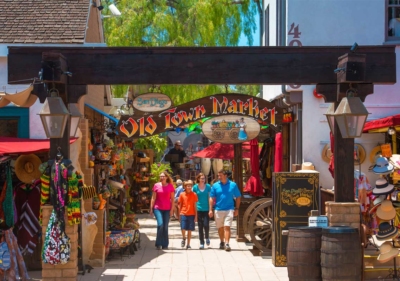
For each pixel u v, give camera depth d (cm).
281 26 1472
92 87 1538
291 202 1202
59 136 939
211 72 1009
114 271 1177
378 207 1057
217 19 2345
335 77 1012
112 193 1432
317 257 948
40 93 991
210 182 2666
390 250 1027
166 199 1494
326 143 1387
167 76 1007
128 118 1267
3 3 1383
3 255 1015
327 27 1409
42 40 1262
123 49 1005
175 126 1273
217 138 1356
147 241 1625
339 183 996
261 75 1011
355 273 926
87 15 1358
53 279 983
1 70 1260
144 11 2298
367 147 1395
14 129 1265
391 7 1425
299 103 1405
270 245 1363
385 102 1395
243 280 1087
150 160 2402
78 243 1141
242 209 1603
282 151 1537
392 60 1013
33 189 1136
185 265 1246
